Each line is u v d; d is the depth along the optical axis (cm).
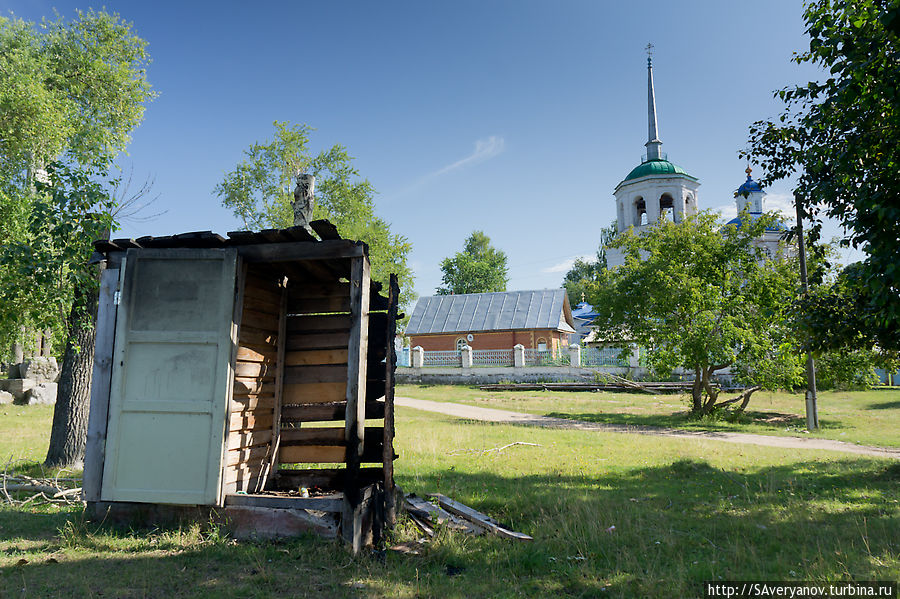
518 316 4344
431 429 1572
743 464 1089
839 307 858
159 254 592
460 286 7388
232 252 585
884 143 673
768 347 1928
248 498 555
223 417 559
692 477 936
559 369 3559
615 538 555
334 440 668
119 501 562
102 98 2100
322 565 473
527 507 686
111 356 595
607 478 912
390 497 596
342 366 682
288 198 3347
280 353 693
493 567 481
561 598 414
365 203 3525
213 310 579
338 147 3444
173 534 538
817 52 714
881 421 1986
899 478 917
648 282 2061
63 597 395
